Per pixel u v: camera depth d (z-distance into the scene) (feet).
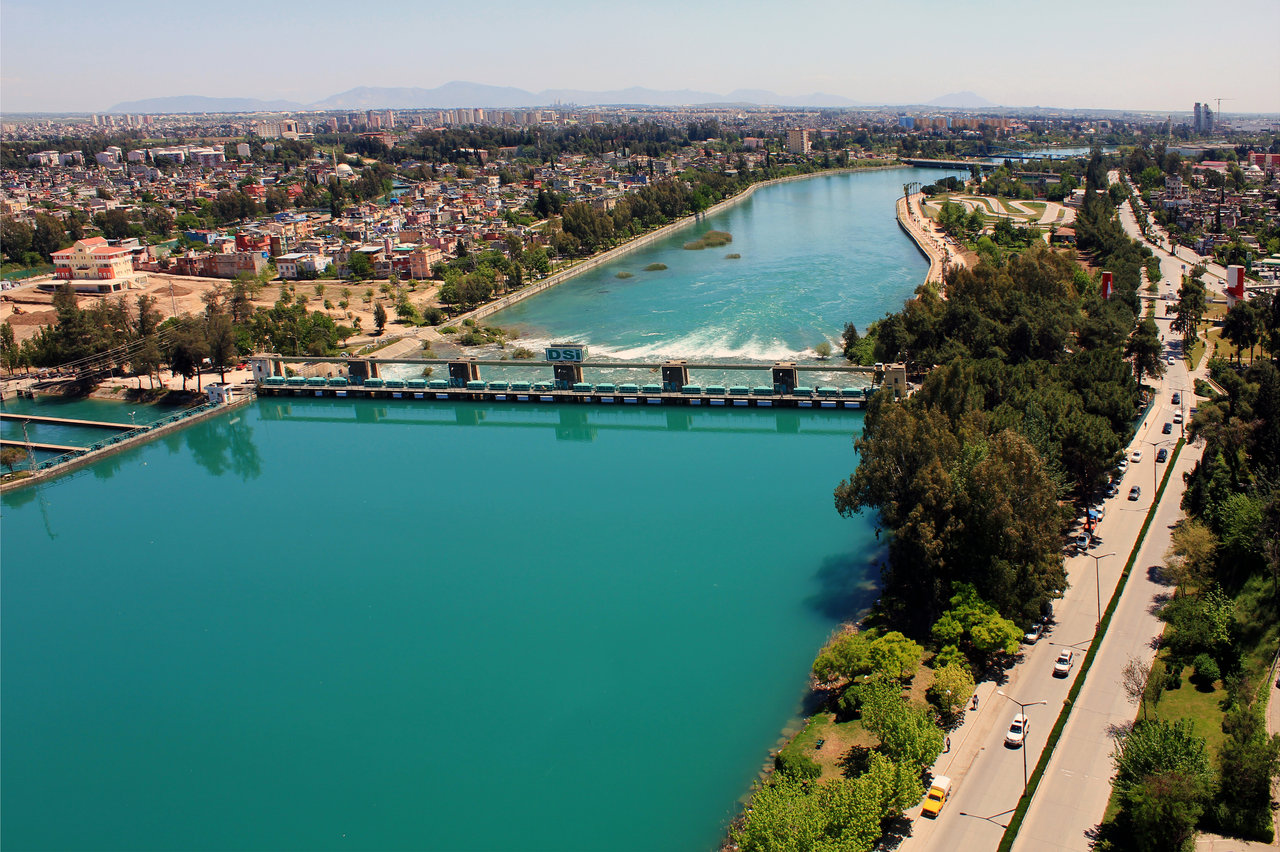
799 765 426.51
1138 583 558.15
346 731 530.27
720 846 424.46
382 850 441.68
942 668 465.88
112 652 627.87
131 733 542.16
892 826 383.24
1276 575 490.90
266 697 567.59
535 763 491.31
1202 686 458.09
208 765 510.58
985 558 522.47
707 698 531.50
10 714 565.53
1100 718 441.27
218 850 451.12
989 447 563.07
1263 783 355.56
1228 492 594.65
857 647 490.90
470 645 606.96
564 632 612.70
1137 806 357.00
